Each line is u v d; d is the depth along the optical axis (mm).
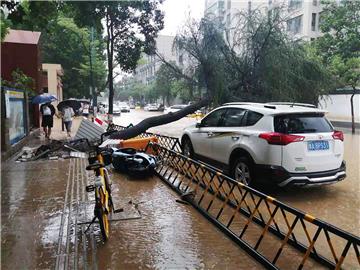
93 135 12172
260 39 13102
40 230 4805
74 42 41219
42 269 3766
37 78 19062
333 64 21188
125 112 51062
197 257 4051
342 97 32094
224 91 13172
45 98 15016
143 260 3971
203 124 8461
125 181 7664
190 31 14102
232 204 5902
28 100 15906
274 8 14031
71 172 8414
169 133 19734
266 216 5457
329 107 33375
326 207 6102
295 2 41875
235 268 3803
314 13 40938
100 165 4680
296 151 6012
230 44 13766
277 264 3939
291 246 4414
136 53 19672
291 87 12672
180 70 14781
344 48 24906
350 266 3951
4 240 4477
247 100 13008
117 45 19641
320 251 4367
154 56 19172
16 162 9742
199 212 5602
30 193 6605
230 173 7176
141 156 8008
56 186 7117
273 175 6070
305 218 3492
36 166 9156
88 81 43281
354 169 9523
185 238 4578
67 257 4035
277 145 6023
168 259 4000
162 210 5703
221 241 4496
